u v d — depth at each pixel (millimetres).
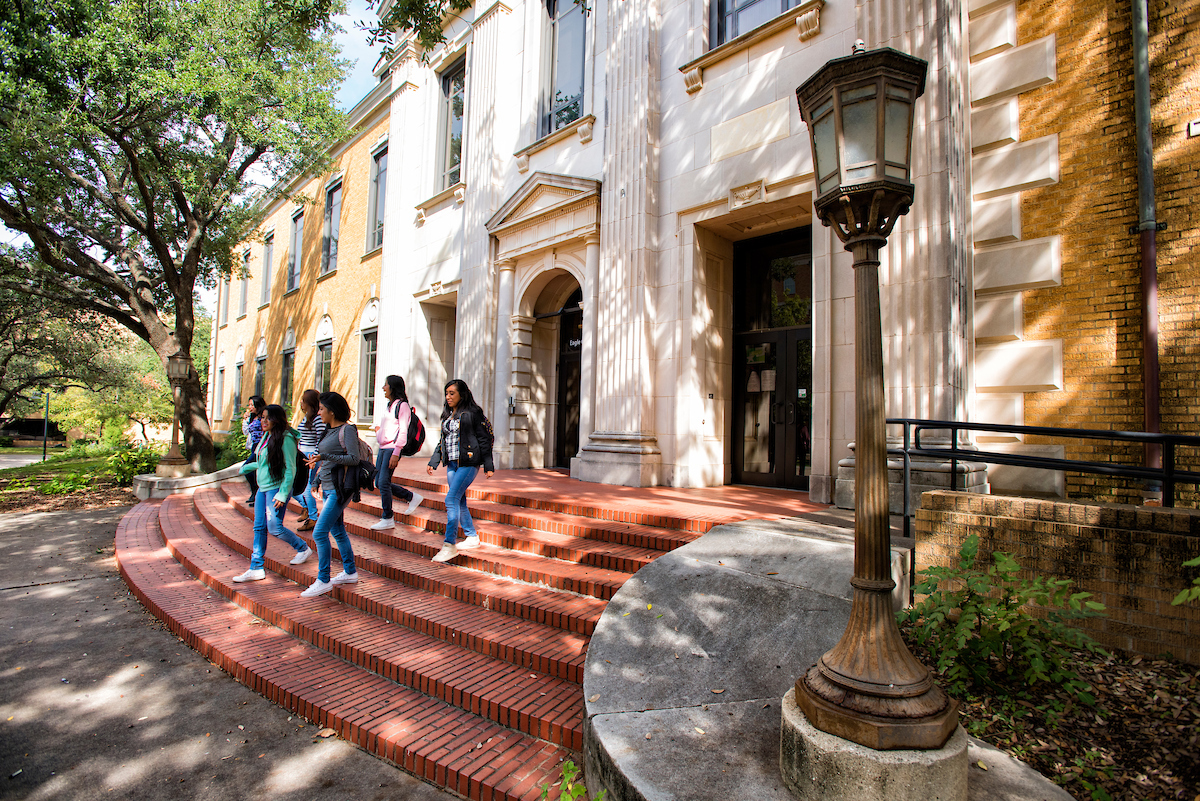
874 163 2348
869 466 2305
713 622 3457
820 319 6867
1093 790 2250
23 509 10773
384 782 2990
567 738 3057
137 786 2980
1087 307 5703
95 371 24828
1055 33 5992
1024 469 5879
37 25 10406
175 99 11086
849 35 6941
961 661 2963
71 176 12352
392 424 6793
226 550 7148
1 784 2990
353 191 17750
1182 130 5309
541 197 10516
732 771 2316
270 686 3873
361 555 5984
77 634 5043
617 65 9141
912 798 1961
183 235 15359
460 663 3893
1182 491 5211
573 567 5055
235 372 26766
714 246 8695
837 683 2172
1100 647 2840
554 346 11820
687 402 8281
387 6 13898
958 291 5828
